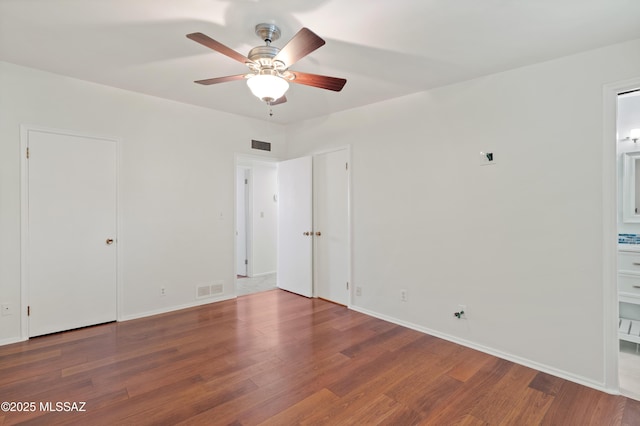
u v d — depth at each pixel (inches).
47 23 80.7
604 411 76.7
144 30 84.0
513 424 72.0
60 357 99.8
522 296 99.9
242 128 169.5
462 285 113.2
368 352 105.7
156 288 141.6
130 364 96.0
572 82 91.0
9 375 89.2
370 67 103.1
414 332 123.3
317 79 82.8
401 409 76.7
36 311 114.5
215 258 160.6
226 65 106.2
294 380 88.3
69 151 120.2
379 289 139.3
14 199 109.9
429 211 122.1
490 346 106.3
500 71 104.0
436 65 100.9
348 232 152.9
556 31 80.4
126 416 72.7
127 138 133.0
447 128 117.0
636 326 118.0
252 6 72.4
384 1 69.7
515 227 101.2
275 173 238.5
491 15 74.4
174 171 146.0
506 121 103.0
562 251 92.8
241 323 130.7
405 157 129.7
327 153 164.1
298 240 176.6
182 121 147.8
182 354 102.7
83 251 123.8
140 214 136.9
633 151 133.2
